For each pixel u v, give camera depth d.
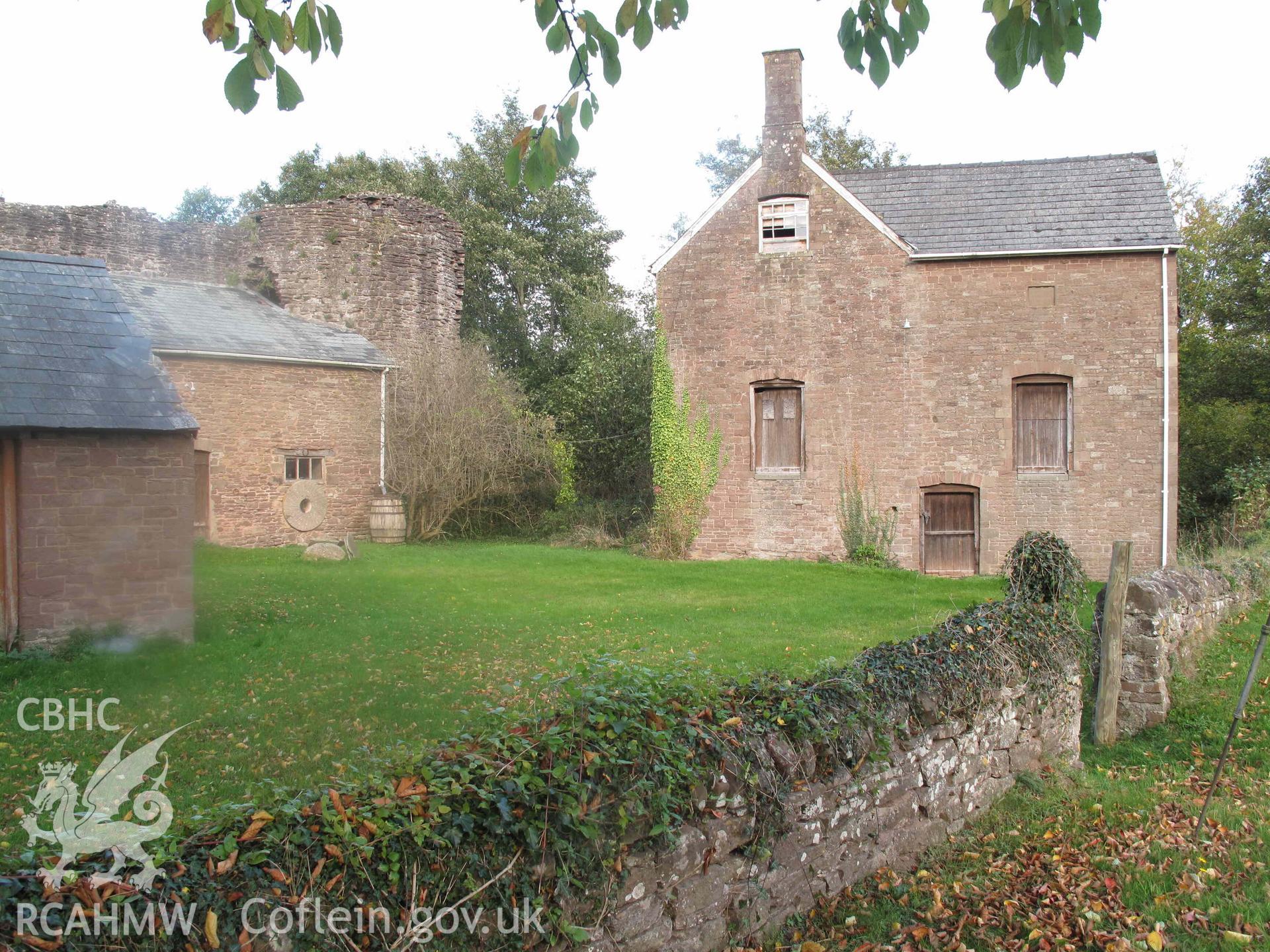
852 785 4.81
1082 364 16.44
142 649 9.21
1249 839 5.41
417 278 24.48
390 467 21.00
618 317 26.20
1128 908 4.59
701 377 17.92
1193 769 6.89
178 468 10.09
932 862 5.20
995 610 6.70
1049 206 17.34
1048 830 5.66
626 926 3.56
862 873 4.86
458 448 20.88
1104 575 16.33
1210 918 4.46
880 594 13.53
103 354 10.34
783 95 17.50
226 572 14.71
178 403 10.18
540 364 30.72
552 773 3.34
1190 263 27.72
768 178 17.53
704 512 17.88
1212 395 24.56
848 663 5.31
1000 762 6.22
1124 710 7.88
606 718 3.66
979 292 16.77
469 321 32.34
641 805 3.57
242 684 7.89
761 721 4.40
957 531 16.95
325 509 19.77
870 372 17.16
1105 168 17.95
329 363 20.03
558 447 22.25
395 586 13.69
